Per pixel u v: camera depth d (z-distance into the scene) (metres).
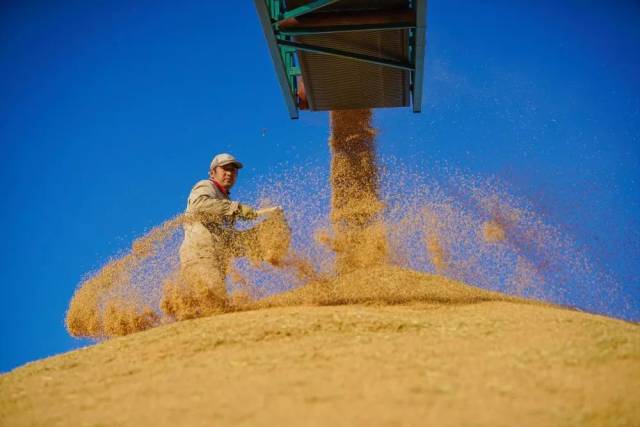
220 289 8.91
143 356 6.55
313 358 5.88
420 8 9.15
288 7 9.66
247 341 6.55
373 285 9.01
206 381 5.52
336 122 10.93
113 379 5.97
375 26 9.59
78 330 9.11
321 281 9.24
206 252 9.04
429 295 8.67
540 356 5.78
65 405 5.44
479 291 9.20
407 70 10.37
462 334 6.55
